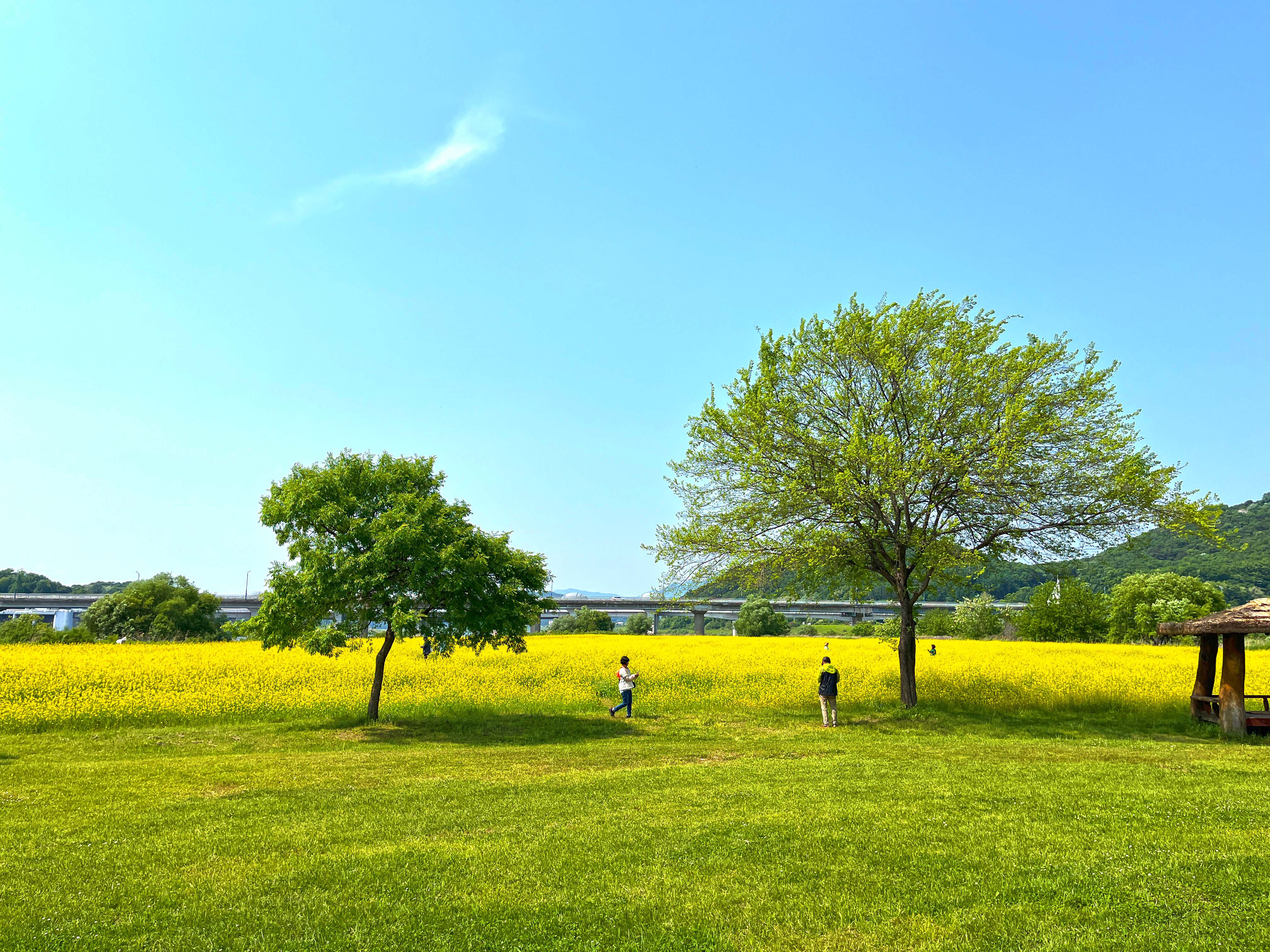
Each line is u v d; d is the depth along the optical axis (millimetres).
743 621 92688
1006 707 22719
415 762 14633
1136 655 37188
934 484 20188
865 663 31344
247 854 7996
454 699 23297
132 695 22219
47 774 13258
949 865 7180
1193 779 11172
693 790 10953
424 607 19812
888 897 6492
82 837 8727
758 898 6562
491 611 19734
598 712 22484
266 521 19906
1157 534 108062
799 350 22219
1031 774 11742
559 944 5750
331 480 20047
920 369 21156
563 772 13430
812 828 8562
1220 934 5500
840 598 24844
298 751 16453
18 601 102875
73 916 6270
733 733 18844
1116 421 19984
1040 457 19594
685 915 6223
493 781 12234
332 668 27844
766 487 20750
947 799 9891
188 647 37438
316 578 19062
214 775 13078
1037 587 69438
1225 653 18062
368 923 6137
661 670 29094
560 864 7520
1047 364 20016
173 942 5773
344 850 8141
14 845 8398
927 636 75438
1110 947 5379
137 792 11586
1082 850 7480
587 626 93438
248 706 21359
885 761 13727
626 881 7059
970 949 5469
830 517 21172
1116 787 10500
